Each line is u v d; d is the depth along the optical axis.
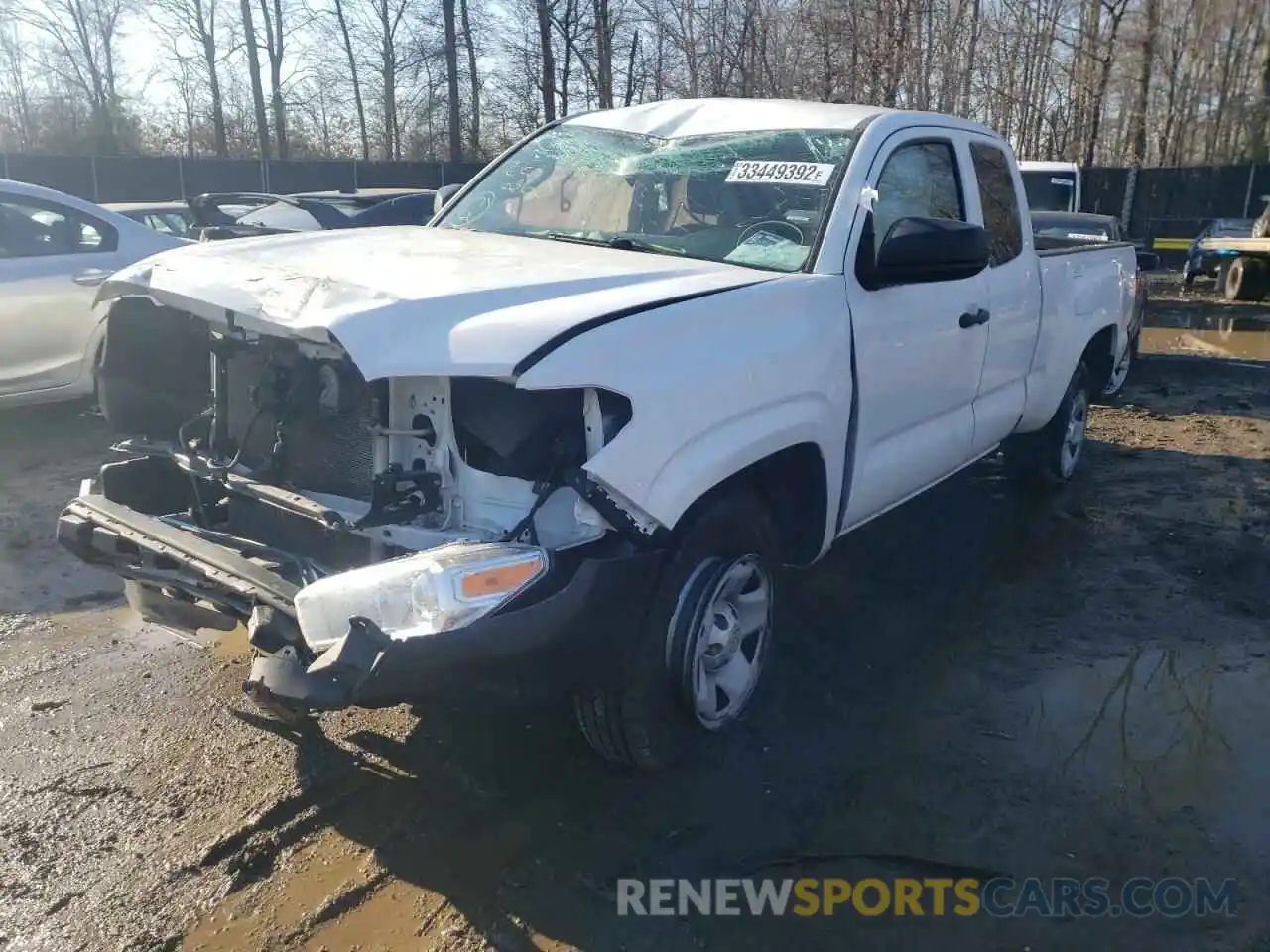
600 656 3.04
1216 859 3.12
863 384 3.87
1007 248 5.18
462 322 2.88
